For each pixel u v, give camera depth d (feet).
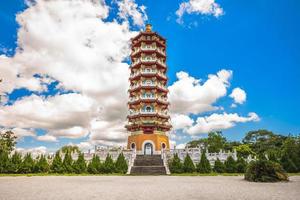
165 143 203.31
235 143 271.08
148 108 202.69
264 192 59.77
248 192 59.77
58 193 58.18
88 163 149.48
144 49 211.82
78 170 139.44
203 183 82.84
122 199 49.70
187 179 100.83
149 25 224.94
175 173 136.26
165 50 223.30
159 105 206.80
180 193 58.18
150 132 200.44
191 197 52.13
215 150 242.17
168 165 143.84
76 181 91.81
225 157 148.77
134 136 201.87
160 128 204.74
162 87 208.44
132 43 223.10
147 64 208.85
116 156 153.58
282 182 86.48
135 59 217.56
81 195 55.06
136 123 201.05
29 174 132.57
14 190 63.77
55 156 144.97
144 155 159.33
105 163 142.51
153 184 79.66
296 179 99.45
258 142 266.98
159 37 221.87
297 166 143.23
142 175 128.47
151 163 148.36
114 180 96.32
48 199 49.65
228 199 49.67
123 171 139.13
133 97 209.36
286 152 156.97
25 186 73.77
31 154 148.25
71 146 234.38
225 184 79.25
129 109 209.46
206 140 265.95
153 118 201.05
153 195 55.01
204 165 137.90
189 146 277.44
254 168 92.48
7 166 138.62
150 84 203.82
